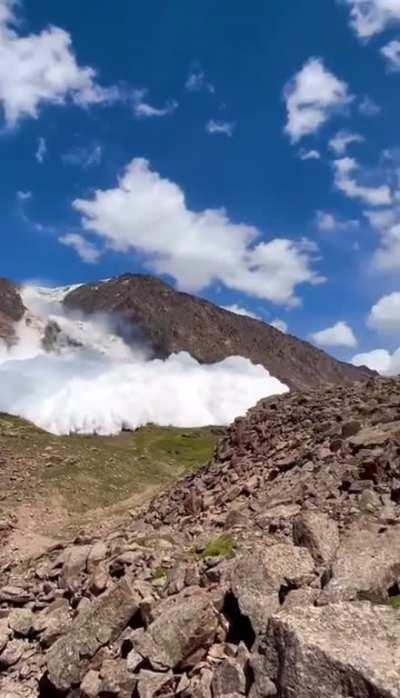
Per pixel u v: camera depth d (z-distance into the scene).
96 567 18.77
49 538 41.88
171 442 163.12
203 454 138.50
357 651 8.30
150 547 19.20
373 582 11.30
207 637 11.70
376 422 25.45
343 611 9.51
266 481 25.19
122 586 13.54
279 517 18.17
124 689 11.36
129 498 67.38
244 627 11.95
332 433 26.27
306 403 36.59
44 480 68.62
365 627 9.01
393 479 18.44
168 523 26.53
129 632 13.08
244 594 12.16
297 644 8.64
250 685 9.86
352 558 12.23
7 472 70.94
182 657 11.45
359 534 13.61
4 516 52.44
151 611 13.00
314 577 12.55
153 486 76.75
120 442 161.62
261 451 31.30
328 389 40.50
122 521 37.78
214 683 10.40
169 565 17.11
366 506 17.27
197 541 18.86
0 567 29.05
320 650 8.37
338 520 16.88
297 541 14.55
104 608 13.36
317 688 8.16
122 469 85.56
